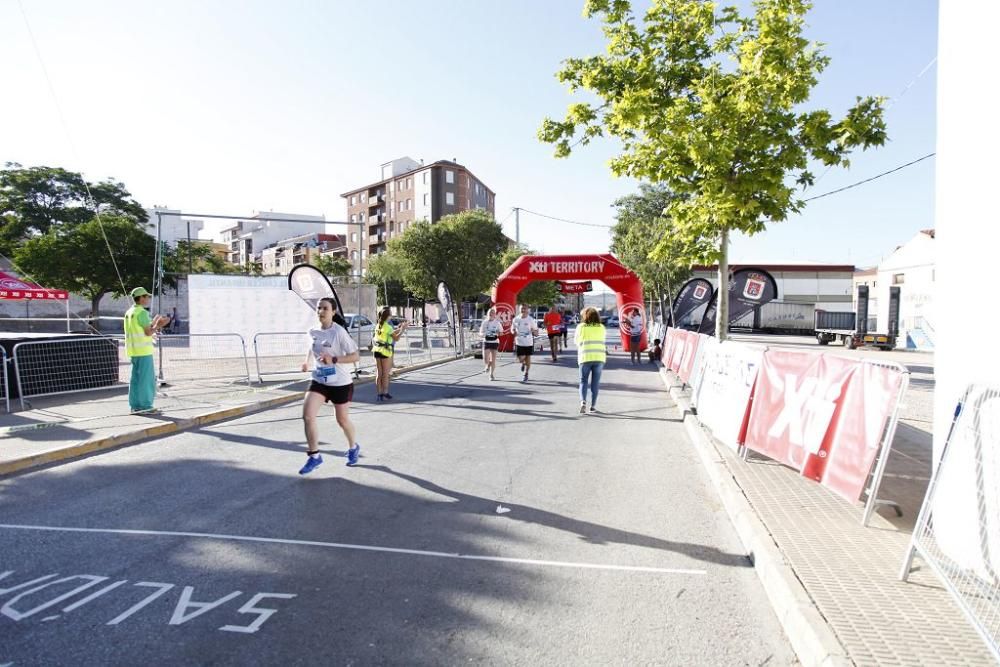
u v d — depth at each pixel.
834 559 3.71
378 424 9.00
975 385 3.30
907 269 29.94
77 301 51.16
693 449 7.46
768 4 9.86
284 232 92.12
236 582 3.68
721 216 10.12
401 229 75.38
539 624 3.20
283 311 16.75
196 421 8.88
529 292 52.84
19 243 45.69
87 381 11.98
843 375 5.07
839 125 10.01
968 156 3.61
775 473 5.80
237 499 5.32
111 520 4.78
